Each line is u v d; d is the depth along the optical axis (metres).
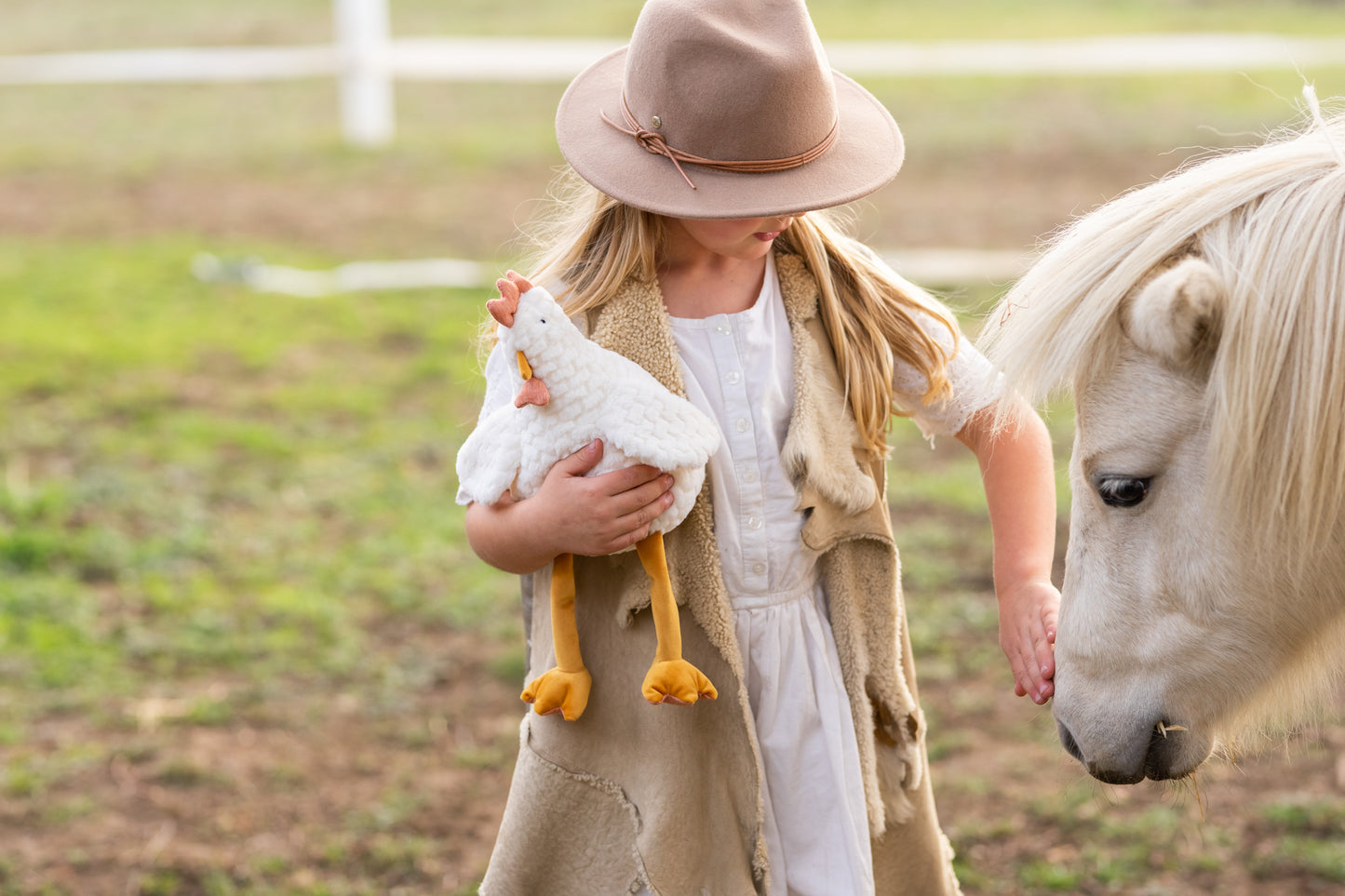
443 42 20.27
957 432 2.27
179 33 23.25
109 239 11.11
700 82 1.84
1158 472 1.84
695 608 2.00
